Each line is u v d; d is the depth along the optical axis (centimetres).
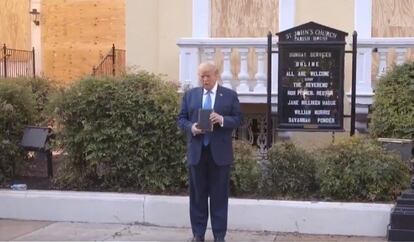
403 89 849
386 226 707
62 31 1977
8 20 2012
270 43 852
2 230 747
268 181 777
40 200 794
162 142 791
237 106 659
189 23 1159
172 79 1165
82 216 784
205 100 657
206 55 1094
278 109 852
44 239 705
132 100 796
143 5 1172
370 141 800
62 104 813
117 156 801
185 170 791
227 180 666
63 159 839
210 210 674
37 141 862
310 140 1006
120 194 785
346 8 1112
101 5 1944
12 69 1950
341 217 719
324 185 754
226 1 1162
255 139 1129
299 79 845
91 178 830
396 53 1041
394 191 740
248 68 1097
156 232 736
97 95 802
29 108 897
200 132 641
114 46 1794
